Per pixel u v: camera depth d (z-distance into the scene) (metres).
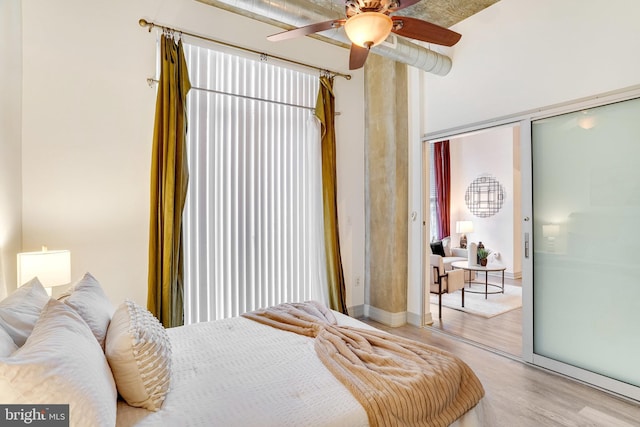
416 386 1.44
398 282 4.03
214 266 3.34
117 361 1.30
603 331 2.53
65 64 2.72
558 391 2.49
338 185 4.21
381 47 3.02
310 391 1.42
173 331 2.17
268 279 3.66
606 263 2.50
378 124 4.19
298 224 3.86
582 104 2.59
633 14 2.35
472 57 3.39
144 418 1.24
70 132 2.74
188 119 3.22
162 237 2.94
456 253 6.99
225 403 1.32
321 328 2.09
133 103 2.99
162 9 3.08
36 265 2.21
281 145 3.75
